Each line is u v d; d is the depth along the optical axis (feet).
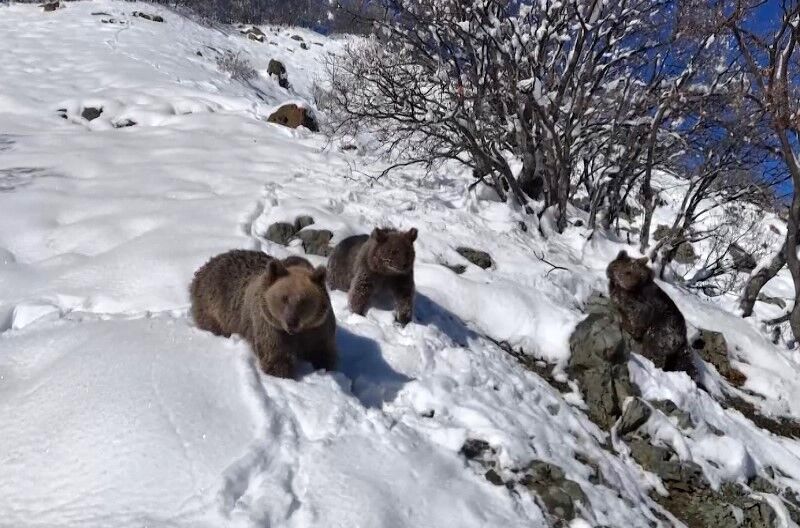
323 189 33.27
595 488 15.98
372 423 14.83
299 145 44.34
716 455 19.16
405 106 40.11
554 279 28.58
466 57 40.81
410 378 17.65
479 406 17.06
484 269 27.86
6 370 15.33
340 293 22.18
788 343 34.30
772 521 17.31
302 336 15.53
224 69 84.17
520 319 24.08
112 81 64.39
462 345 21.31
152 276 21.38
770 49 29.40
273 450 12.96
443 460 14.70
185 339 16.06
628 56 38.27
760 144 34.45
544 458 16.08
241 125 49.14
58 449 12.32
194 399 13.57
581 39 35.47
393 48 43.14
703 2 33.65
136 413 12.92
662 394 20.86
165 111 55.31
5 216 26.68
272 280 15.03
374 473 13.23
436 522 12.69
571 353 21.89
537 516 14.19
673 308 24.72
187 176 33.88
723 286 44.96
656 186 53.88
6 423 13.12
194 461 12.16
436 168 41.04
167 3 116.57
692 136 38.52
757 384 26.71
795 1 30.50
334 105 56.95
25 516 11.16
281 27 132.87
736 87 34.83
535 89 33.42
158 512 11.16
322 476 12.66
